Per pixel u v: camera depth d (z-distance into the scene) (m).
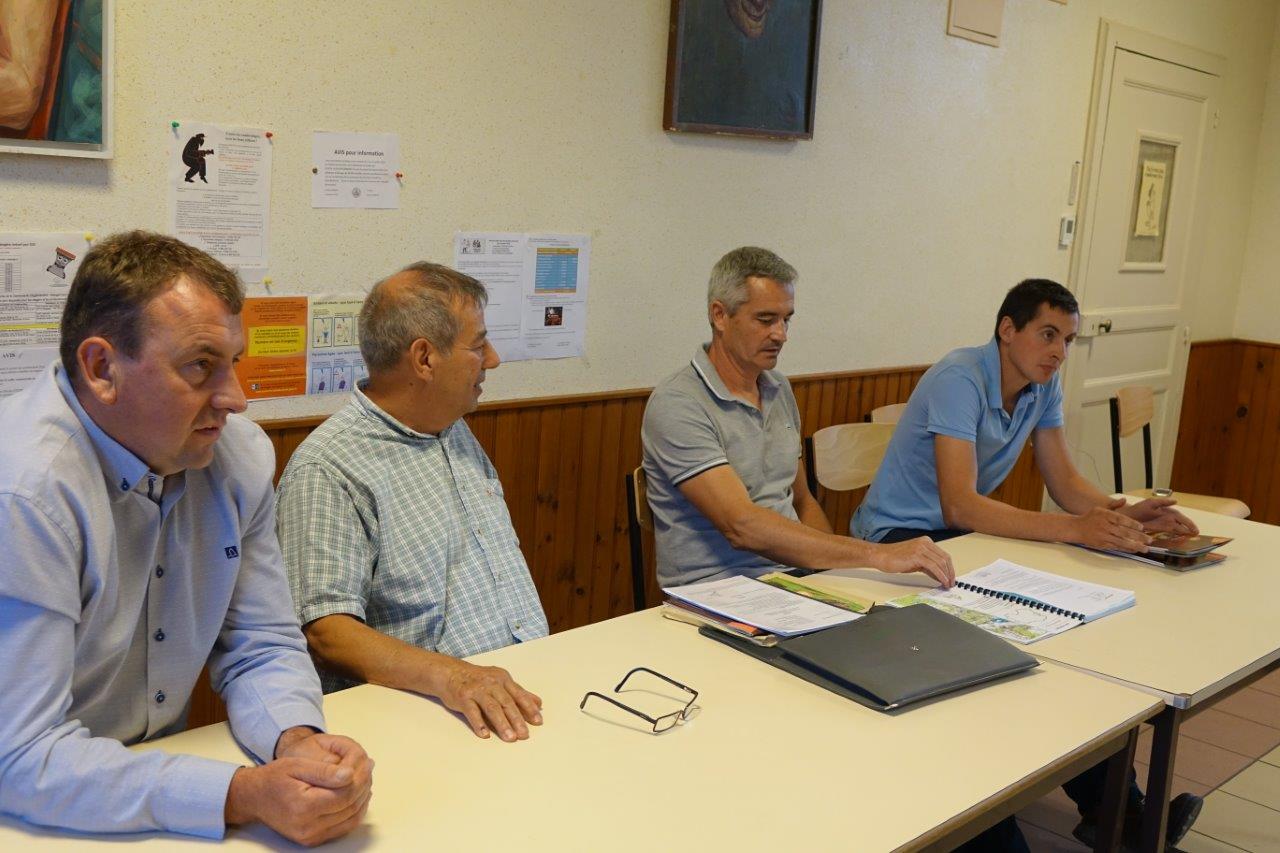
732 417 2.49
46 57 2.05
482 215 2.78
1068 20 4.45
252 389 2.45
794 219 3.59
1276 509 5.69
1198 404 5.67
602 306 3.11
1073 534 2.54
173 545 1.36
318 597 1.74
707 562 2.47
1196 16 5.06
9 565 1.16
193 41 2.25
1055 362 2.77
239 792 1.20
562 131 2.90
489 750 1.44
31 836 1.19
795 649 1.75
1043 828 2.65
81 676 1.29
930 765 1.47
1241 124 5.46
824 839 1.27
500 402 2.90
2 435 1.20
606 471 3.22
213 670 1.49
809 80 3.47
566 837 1.24
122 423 1.22
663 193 3.18
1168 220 5.18
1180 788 2.90
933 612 1.94
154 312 1.17
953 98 4.04
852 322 3.88
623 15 2.97
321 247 2.51
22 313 2.11
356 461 1.86
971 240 4.27
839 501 3.96
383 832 1.23
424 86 2.61
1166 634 2.03
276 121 2.39
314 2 2.40
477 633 1.92
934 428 2.78
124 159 2.20
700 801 1.34
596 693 1.55
